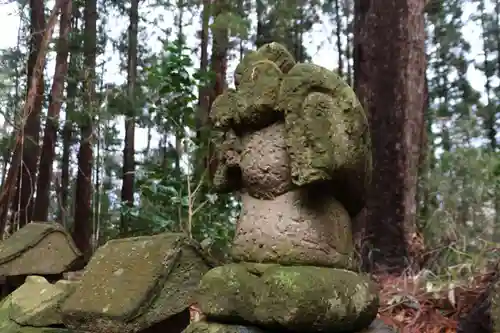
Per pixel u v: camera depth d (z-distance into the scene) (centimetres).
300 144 185
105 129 772
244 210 202
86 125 800
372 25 483
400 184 465
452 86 1148
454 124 863
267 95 197
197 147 472
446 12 1057
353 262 205
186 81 448
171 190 450
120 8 975
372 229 471
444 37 1105
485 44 1138
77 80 805
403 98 469
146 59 851
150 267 229
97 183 841
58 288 299
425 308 352
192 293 236
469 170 639
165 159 634
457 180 634
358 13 512
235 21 597
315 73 193
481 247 464
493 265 385
